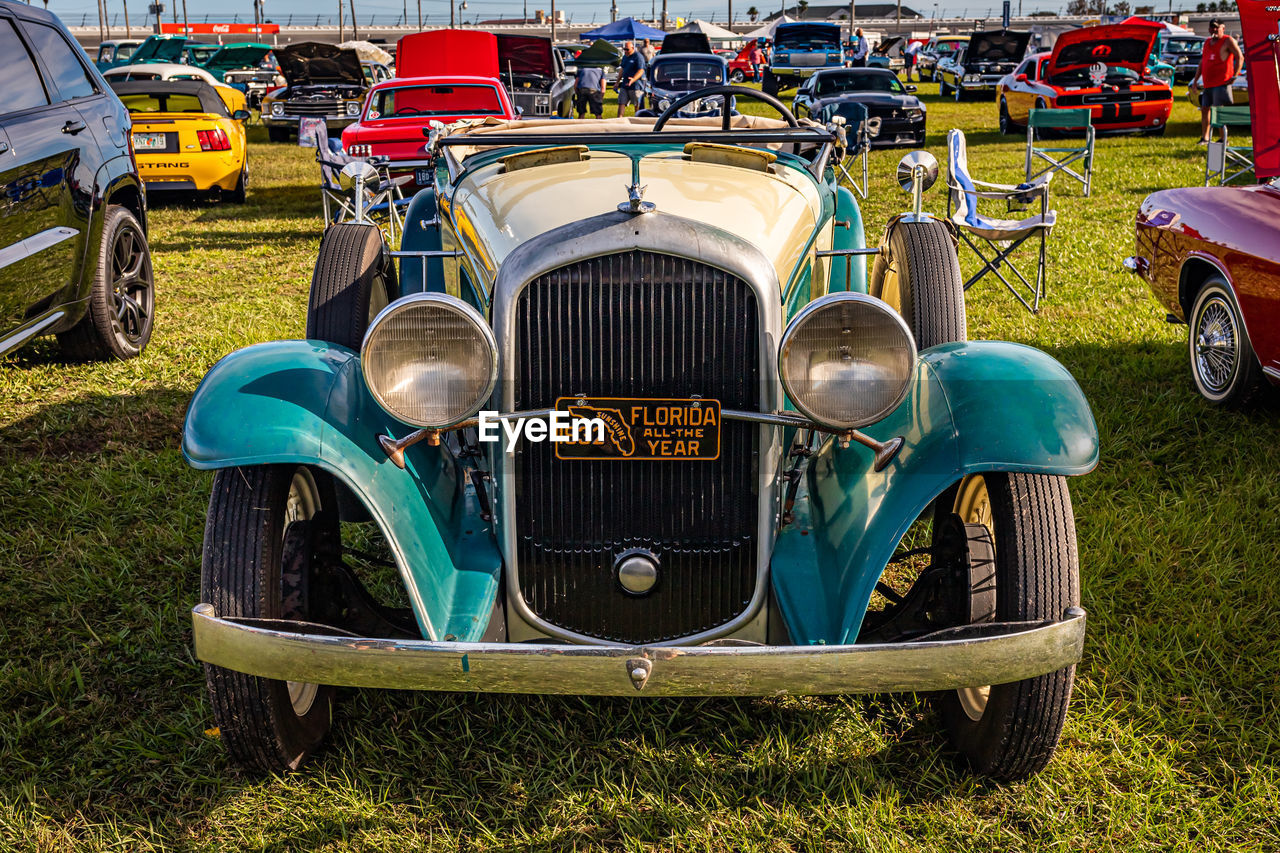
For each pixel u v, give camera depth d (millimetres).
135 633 3416
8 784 2742
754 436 2576
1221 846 2508
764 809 2629
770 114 24172
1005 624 2365
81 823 2609
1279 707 2975
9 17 5523
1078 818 2600
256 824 2598
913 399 2709
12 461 4730
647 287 2473
